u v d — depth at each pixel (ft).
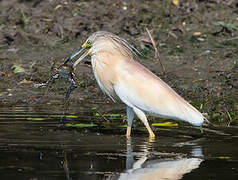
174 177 25.32
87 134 34.86
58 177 24.88
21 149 30.12
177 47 58.59
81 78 51.90
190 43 59.57
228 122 40.24
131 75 38.27
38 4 65.46
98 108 44.39
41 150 30.01
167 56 56.95
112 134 35.37
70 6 64.69
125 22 62.13
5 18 62.34
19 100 46.19
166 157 29.17
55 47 57.98
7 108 43.04
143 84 37.96
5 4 65.36
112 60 39.01
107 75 39.09
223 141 33.50
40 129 35.65
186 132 36.65
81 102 46.62
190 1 66.80
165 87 38.32
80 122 38.60
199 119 36.78
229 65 54.65
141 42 58.70
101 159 28.40
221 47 58.75
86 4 65.31
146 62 55.47
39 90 49.44
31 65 53.67
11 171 25.73
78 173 25.63
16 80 51.03
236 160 28.55
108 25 61.21
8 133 34.12
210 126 38.86
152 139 34.14
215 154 29.94
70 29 60.49
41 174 25.31
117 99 40.57
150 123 40.40
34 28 60.85
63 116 40.40
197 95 48.57
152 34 60.59
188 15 64.44
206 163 27.94
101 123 38.86
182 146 31.96
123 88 38.19
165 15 64.23
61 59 55.21
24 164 27.02
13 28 60.64
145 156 29.27
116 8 64.59
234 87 49.98
